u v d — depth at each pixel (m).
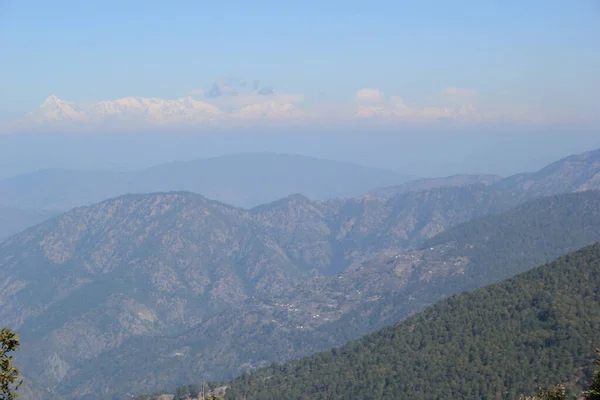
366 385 162.75
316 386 174.00
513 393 136.88
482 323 174.88
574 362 139.75
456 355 161.75
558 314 160.38
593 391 78.88
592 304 161.88
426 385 152.50
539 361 144.88
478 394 141.62
